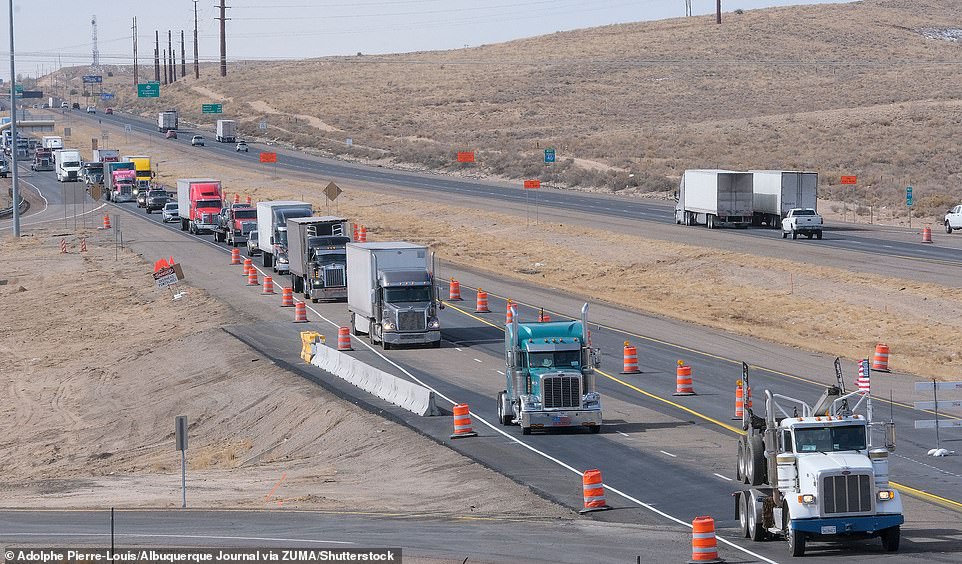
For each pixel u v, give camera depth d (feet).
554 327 398.42
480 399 449.06
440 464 356.59
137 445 459.32
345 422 423.64
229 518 299.17
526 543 263.08
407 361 526.57
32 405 533.55
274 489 345.92
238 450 430.61
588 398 388.98
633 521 286.46
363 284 578.66
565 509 299.99
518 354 395.96
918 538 261.03
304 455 404.98
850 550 251.39
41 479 400.26
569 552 253.65
